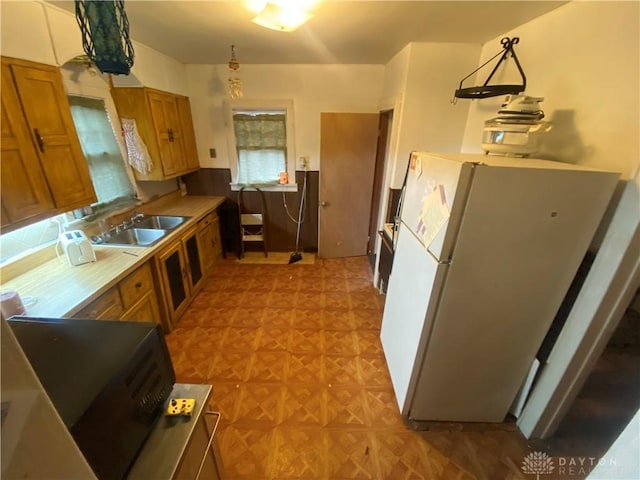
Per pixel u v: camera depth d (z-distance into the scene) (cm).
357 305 290
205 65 333
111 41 120
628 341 210
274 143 365
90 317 159
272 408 182
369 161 361
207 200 364
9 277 169
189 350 229
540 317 145
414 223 167
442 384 162
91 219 237
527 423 164
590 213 122
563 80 156
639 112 117
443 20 187
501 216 123
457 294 139
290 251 413
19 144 145
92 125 234
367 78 339
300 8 168
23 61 146
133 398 79
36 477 40
